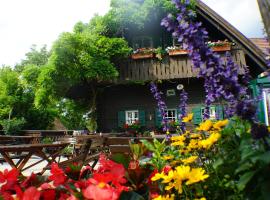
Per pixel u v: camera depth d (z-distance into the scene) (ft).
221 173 5.28
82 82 50.90
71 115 86.94
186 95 12.11
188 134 7.94
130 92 54.60
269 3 6.40
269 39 6.48
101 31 51.75
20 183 5.54
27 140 31.78
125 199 4.83
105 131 54.44
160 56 50.26
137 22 51.52
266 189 4.04
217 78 5.42
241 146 4.65
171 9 50.78
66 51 46.29
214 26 50.70
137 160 6.47
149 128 53.16
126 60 51.29
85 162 17.61
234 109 5.25
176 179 5.12
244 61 48.93
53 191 5.05
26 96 75.92
